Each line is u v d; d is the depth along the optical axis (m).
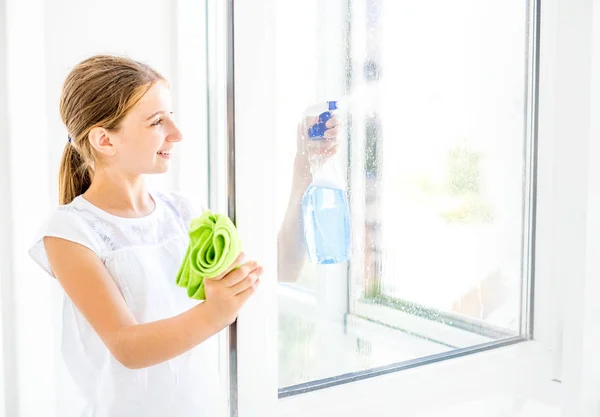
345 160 0.98
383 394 0.93
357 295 0.99
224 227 0.65
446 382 1.00
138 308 0.80
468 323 1.11
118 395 0.81
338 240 0.95
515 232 1.14
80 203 0.82
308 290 0.94
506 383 1.06
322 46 0.93
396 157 1.03
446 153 1.08
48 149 0.93
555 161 1.08
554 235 1.10
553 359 1.11
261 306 0.79
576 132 1.03
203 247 0.66
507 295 1.14
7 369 0.89
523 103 1.13
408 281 1.05
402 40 1.02
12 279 0.89
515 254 1.15
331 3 0.94
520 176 1.14
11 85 0.86
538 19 1.11
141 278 0.81
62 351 0.84
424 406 0.97
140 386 0.81
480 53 1.10
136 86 0.77
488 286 1.13
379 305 1.02
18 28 0.86
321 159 0.93
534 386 1.09
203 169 1.06
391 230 1.03
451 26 1.07
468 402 1.02
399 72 1.02
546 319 1.12
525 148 1.13
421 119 1.05
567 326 1.06
